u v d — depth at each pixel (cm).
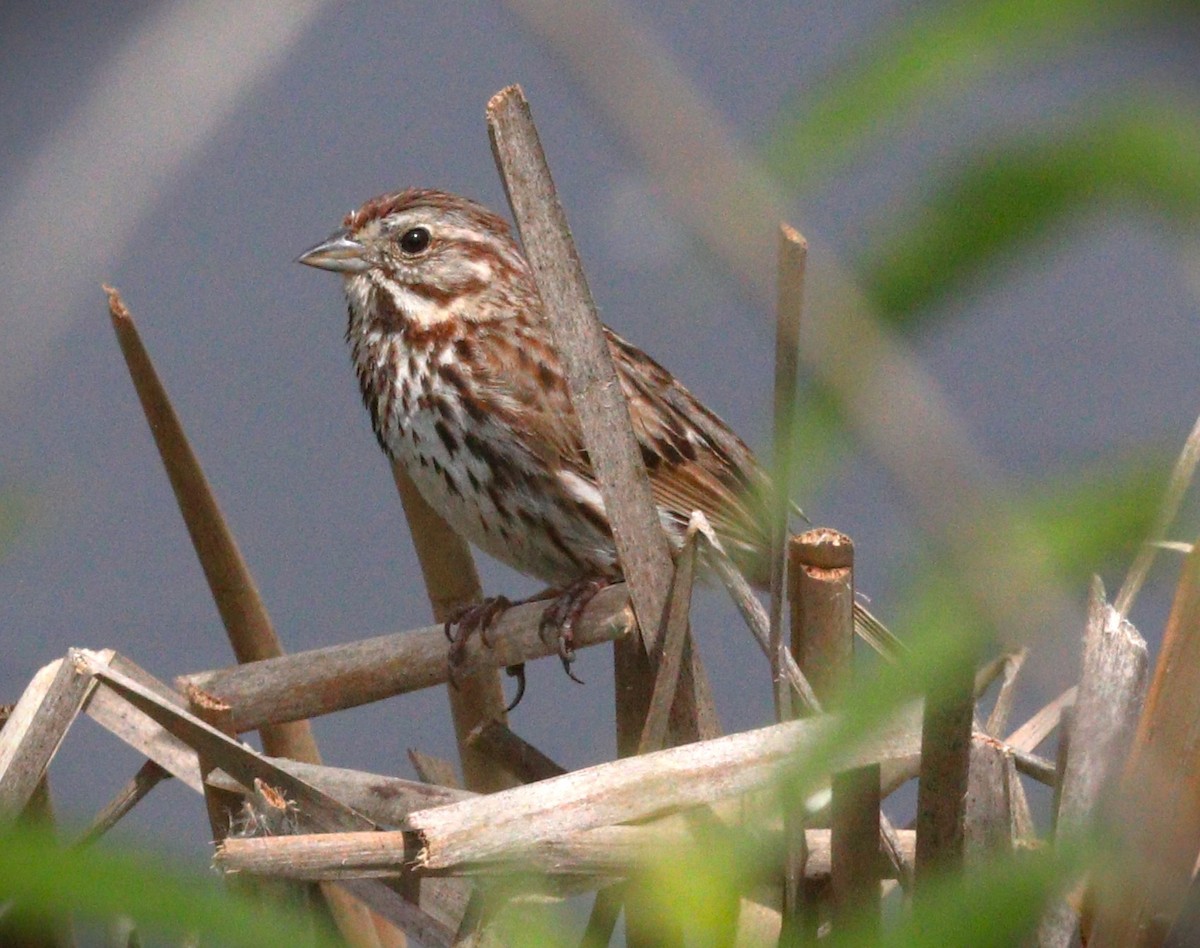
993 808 531
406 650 725
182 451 733
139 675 681
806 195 243
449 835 504
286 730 781
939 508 263
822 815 622
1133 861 451
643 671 637
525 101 577
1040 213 248
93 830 654
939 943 297
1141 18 238
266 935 298
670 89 240
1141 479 269
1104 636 510
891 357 259
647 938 570
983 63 236
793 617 597
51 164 223
